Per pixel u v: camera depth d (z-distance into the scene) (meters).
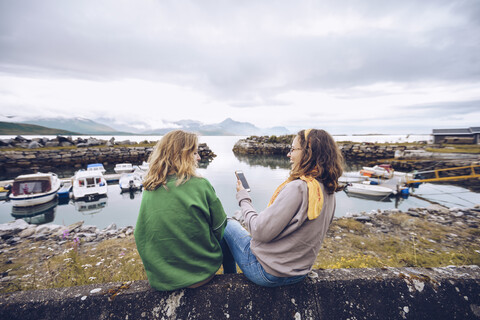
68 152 39.59
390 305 1.60
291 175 1.54
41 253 5.82
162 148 1.53
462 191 19.73
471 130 45.31
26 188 15.84
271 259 1.42
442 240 6.18
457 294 1.64
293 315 1.52
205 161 43.34
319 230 1.40
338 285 1.60
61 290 1.52
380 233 6.90
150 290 1.48
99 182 19.19
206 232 1.48
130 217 13.52
